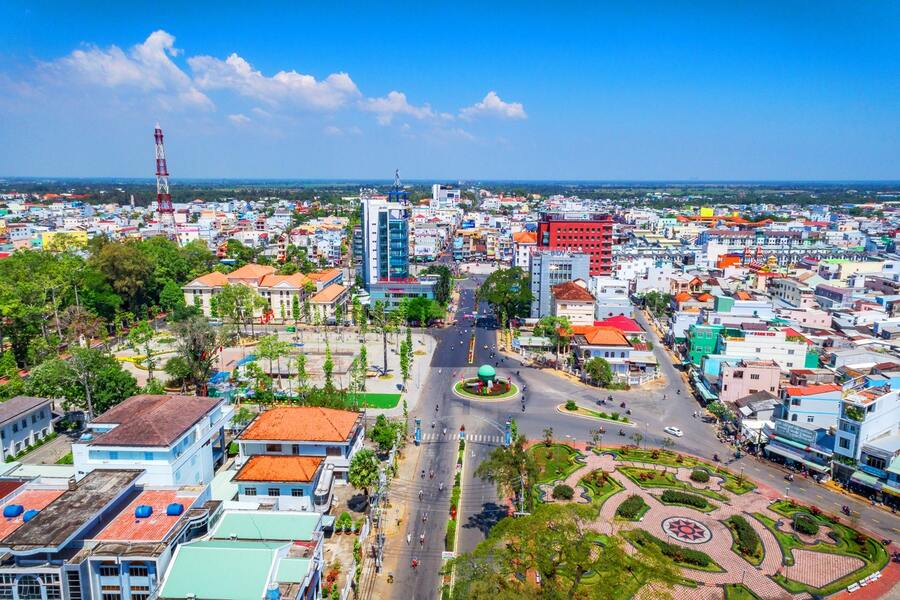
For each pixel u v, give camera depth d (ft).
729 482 394.32
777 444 433.07
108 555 230.68
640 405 542.16
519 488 357.61
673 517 352.90
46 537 228.84
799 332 650.43
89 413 467.11
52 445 449.89
